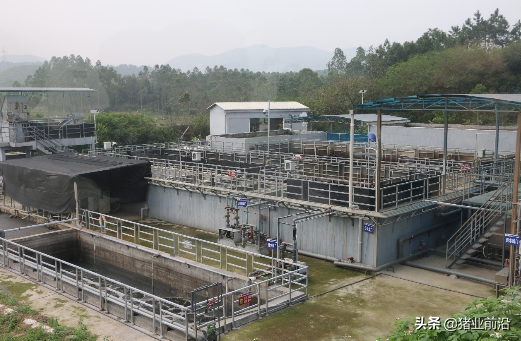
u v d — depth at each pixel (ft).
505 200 61.16
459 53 201.67
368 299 50.44
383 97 206.28
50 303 48.44
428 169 76.64
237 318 43.55
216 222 78.28
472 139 103.35
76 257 78.48
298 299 49.37
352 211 59.21
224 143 116.57
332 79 281.54
